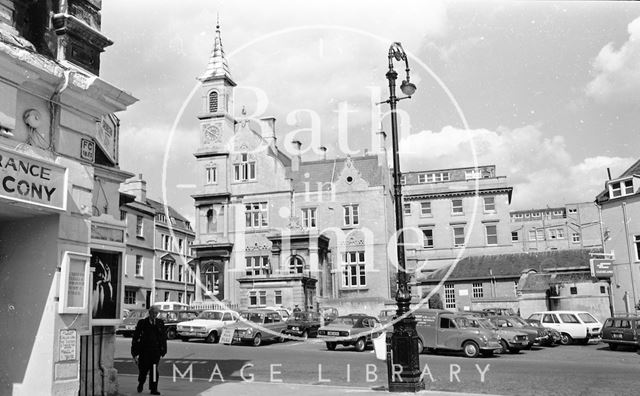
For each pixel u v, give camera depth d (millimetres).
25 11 8070
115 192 10523
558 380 12633
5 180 6777
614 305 31422
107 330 9711
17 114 7344
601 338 21844
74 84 7930
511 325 23016
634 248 30562
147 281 44219
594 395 10664
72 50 8648
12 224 8062
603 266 31406
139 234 43969
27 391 7562
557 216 78500
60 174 7703
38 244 7848
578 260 40000
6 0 7727
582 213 72938
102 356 9586
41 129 7672
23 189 7039
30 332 7691
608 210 32531
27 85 7434
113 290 9594
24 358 7660
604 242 32688
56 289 7695
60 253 7789
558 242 75312
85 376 9070
